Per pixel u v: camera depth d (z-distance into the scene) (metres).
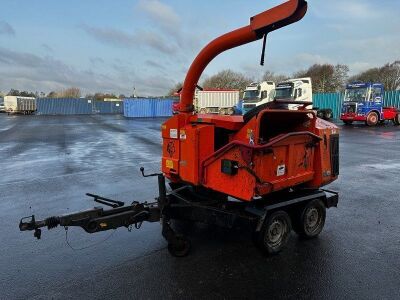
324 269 3.75
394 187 7.33
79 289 3.34
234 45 3.82
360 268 3.78
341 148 13.47
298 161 4.27
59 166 9.65
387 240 4.54
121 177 8.22
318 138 4.44
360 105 25.19
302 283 3.47
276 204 4.10
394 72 61.38
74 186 7.33
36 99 51.06
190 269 3.73
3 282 3.46
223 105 37.69
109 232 4.76
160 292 3.29
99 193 6.75
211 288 3.37
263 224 3.93
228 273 3.66
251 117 3.83
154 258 3.99
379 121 25.72
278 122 4.50
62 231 4.79
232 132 4.02
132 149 13.16
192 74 4.20
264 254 4.05
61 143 15.07
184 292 3.29
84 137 17.67
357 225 5.07
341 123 28.53
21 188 7.16
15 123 29.61
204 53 4.02
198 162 4.11
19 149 13.11
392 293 3.30
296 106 4.88
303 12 3.19
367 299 3.20
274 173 3.89
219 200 4.42
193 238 4.56
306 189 4.69
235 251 4.19
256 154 3.62
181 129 4.26
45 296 3.22
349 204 6.08
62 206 5.96
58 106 52.06
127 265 3.82
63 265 3.82
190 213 4.29
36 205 6.00
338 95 33.28
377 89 25.19
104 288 3.35
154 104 43.59
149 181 7.80
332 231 4.85
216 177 3.98
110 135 18.73
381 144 14.76
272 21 3.31
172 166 4.45
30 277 3.56
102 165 9.82
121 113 54.84
